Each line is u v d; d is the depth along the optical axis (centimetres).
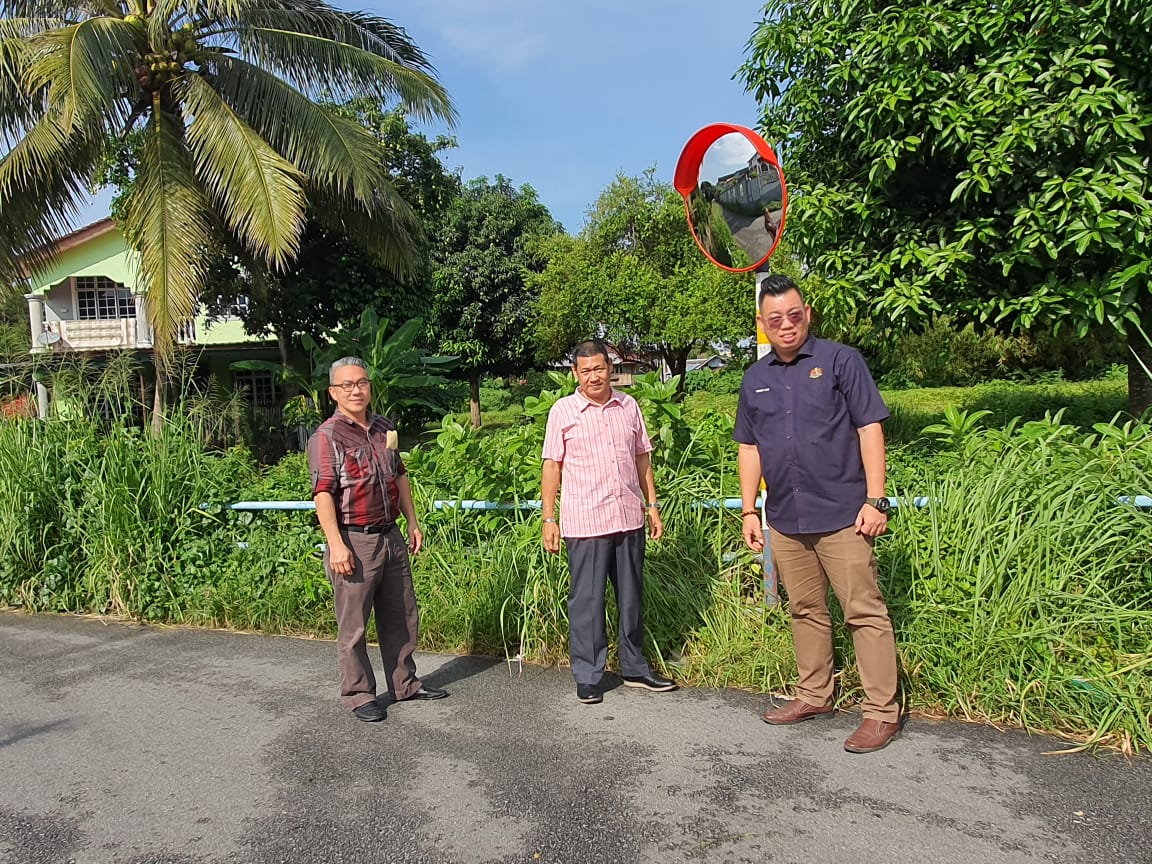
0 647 543
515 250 2592
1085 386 1471
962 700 368
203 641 539
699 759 344
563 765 344
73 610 621
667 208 2406
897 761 333
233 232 1150
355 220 1268
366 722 397
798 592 366
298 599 555
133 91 1090
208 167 1038
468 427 593
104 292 2336
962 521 397
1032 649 362
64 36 974
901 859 269
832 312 689
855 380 340
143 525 606
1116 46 576
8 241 1084
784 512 358
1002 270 632
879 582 405
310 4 1198
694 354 2584
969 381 2181
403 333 1402
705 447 516
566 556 468
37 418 695
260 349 2003
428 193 1908
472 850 287
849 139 699
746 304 2139
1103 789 306
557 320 2400
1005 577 380
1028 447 434
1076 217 555
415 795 325
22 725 414
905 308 624
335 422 406
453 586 506
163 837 303
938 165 668
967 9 616
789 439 350
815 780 322
